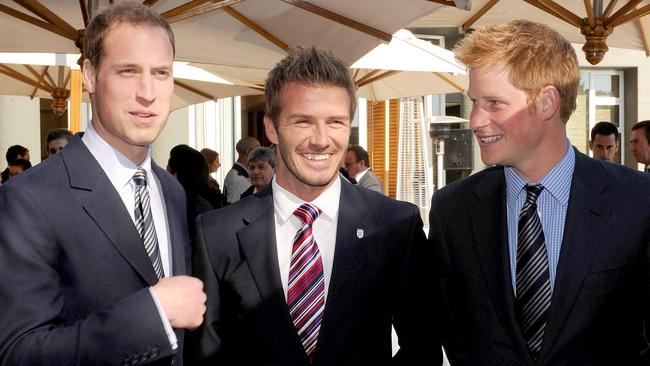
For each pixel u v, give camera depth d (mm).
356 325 2086
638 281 1980
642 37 5367
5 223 1746
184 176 4719
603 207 1993
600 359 1944
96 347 1619
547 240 2043
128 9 1888
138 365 1659
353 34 4555
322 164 2035
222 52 4957
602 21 4633
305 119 2000
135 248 1892
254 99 13750
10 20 4418
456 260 2152
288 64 2045
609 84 12727
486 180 2176
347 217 2146
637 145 5695
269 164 5969
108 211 1878
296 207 2146
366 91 8602
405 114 11656
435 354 2250
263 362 2084
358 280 2100
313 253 2111
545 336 1954
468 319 2135
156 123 1908
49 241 1779
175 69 6910
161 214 2084
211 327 2137
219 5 4035
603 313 1944
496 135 2000
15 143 10234
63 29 4141
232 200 7234
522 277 2025
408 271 2166
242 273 2137
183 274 2059
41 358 1613
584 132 12688
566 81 1995
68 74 7777
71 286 1820
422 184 11539
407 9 4176
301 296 2094
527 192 2064
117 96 1857
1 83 8258
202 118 11281
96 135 1959
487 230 2105
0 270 1705
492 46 1947
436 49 6305
